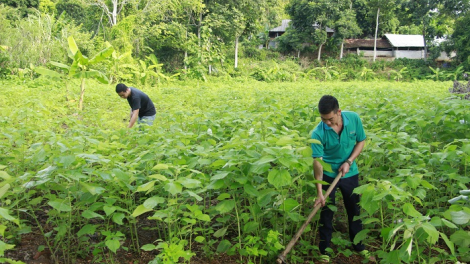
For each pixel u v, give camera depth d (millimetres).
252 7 37562
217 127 6242
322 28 47094
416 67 45531
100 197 4188
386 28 52094
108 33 30641
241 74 38656
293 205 3732
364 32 54000
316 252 4191
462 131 5762
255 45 48375
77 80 21141
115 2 32812
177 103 11219
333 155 4109
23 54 23500
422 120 5371
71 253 3984
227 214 4461
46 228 4484
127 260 4000
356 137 4105
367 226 4516
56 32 28141
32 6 38469
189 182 3090
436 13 46406
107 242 3311
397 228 2760
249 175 3557
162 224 4605
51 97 12906
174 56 37250
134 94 7617
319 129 4023
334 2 45594
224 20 34781
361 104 8789
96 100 13781
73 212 4602
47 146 3902
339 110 3871
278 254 3844
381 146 5203
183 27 33906
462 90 11742
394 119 6246
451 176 3984
